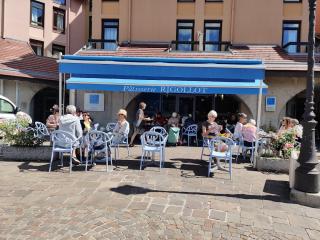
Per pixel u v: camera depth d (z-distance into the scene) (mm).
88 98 15766
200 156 10773
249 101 15172
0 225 4887
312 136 6344
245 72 8523
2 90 17438
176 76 8891
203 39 18875
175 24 19203
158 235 4699
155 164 9039
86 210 5473
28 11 24047
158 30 19266
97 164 8844
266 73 14484
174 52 17250
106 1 19547
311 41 6273
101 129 12734
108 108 15773
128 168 8469
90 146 8328
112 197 6098
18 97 18000
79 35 28812
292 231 5039
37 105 20375
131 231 4785
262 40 18797
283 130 9648
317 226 5277
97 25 19672
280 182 7605
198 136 15211
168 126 14047
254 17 18828
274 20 18703
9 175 7496
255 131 9766
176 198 6164
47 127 11875
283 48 18359
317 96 18281
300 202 6215
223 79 9070
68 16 27547
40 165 8555
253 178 7902
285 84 14961
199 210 5625
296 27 18938
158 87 11047
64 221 5047
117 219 5152
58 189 6504
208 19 19109
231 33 18906
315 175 6223
